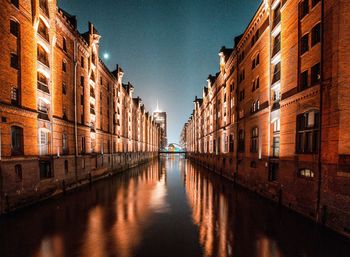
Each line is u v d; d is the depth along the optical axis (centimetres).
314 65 1255
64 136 2139
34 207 1555
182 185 2600
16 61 1500
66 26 2181
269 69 1786
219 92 3766
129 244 983
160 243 994
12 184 1405
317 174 1164
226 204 1677
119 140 4241
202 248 944
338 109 1038
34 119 1644
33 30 1650
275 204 1622
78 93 2475
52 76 1914
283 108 1548
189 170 4522
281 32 1603
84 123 2617
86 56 2698
